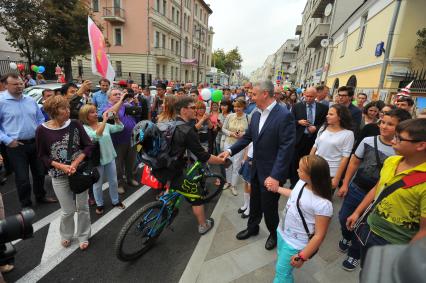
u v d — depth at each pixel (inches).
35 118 141.3
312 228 73.4
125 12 1030.4
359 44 443.2
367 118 153.9
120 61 1079.6
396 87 295.4
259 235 120.6
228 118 170.2
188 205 154.8
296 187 78.0
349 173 102.1
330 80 631.2
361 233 76.5
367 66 378.6
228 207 149.9
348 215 102.1
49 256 105.1
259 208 113.6
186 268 98.3
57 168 97.0
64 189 101.6
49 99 96.1
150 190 172.4
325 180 70.4
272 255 106.5
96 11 1032.8
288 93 323.3
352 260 96.4
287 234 78.0
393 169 65.9
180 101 101.7
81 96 169.8
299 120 162.2
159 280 94.9
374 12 378.0
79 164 100.0
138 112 169.5
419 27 283.9
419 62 285.9
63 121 98.7
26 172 137.9
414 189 58.5
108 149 135.0
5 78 128.7
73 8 603.5
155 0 1054.4
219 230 125.2
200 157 102.5
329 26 674.8
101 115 164.6
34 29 557.6
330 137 117.1
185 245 116.0
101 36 168.6
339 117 114.0
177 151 99.7
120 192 166.9
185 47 1454.2
